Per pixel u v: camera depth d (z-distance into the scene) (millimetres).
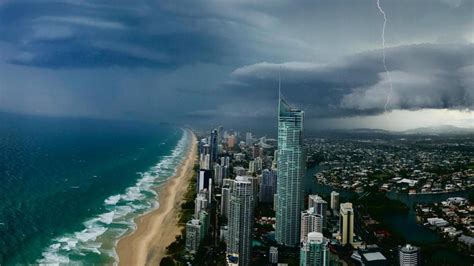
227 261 189500
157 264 189125
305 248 165875
